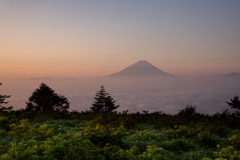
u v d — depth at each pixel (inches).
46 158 162.4
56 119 451.8
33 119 423.8
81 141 200.5
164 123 417.4
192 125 421.4
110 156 190.1
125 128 363.6
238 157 196.4
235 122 458.6
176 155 229.1
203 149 251.0
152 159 169.9
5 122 319.6
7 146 209.8
